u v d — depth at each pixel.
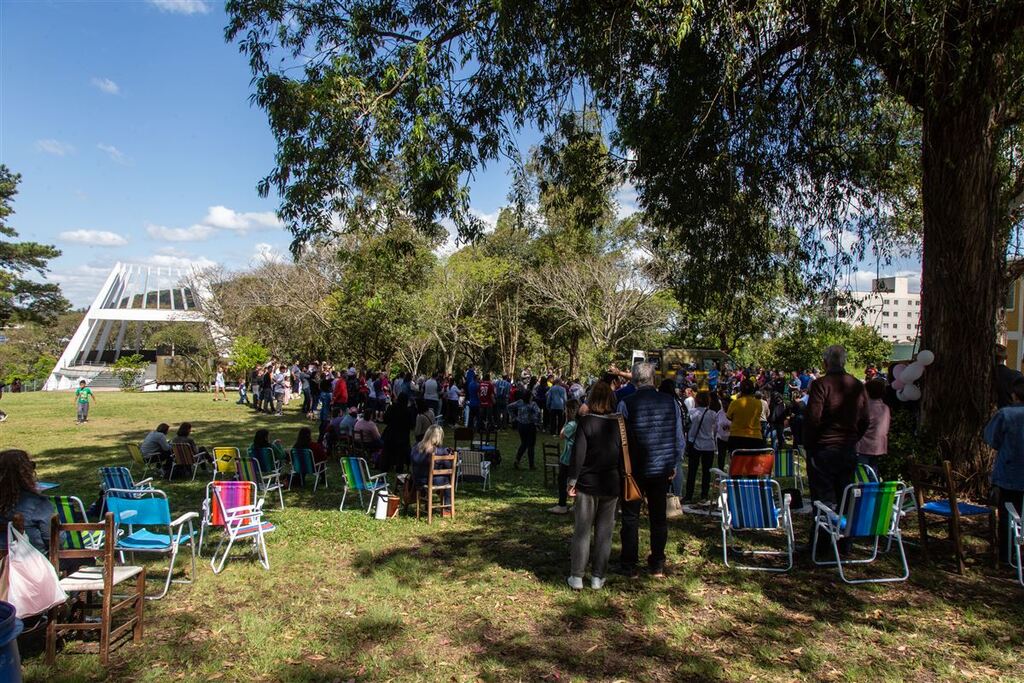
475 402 18.83
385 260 9.32
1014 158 9.42
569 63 8.08
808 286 10.91
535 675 4.03
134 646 4.53
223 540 6.93
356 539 7.28
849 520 5.48
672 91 8.80
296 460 10.56
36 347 69.25
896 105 9.70
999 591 5.28
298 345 36.34
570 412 8.59
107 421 21.09
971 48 6.79
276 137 7.79
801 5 7.64
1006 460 5.61
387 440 11.67
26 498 4.45
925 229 8.09
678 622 4.80
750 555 6.32
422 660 4.27
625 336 33.56
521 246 32.81
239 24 7.92
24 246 32.06
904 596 5.22
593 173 9.80
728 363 31.14
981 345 7.59
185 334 47.72
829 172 10.17
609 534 5.50
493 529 7.66
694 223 10.25
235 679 4.07
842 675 4.00
